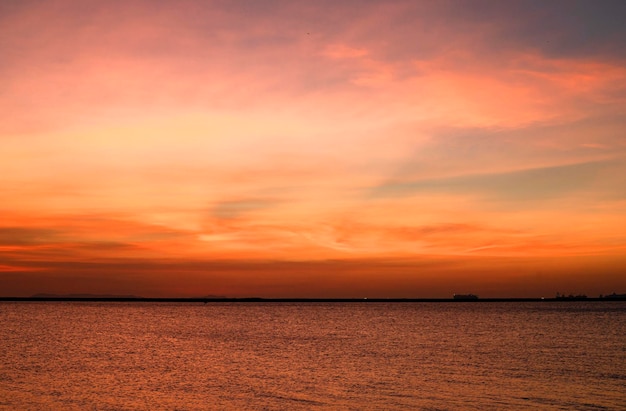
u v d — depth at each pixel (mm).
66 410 38719
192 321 165750
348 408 39656
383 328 129000
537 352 73875
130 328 128750
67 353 73938
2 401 41531
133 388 47125
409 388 47094
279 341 93375
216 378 52625
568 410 38875
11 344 86125
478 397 43375
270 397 43469
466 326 134750
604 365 60688
